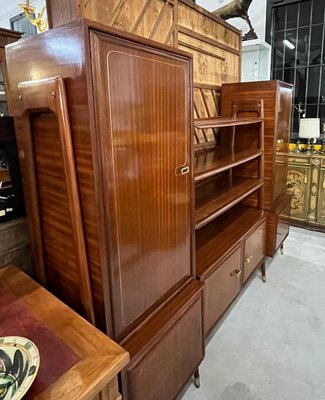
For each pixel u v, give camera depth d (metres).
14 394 0.67
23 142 1.07
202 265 1.67
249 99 2.42
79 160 0.90
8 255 1.26
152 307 1.24
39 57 0.91
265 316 2.17
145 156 1.05
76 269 1.08
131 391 1.09
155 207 1.15
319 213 3.58
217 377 1.69
